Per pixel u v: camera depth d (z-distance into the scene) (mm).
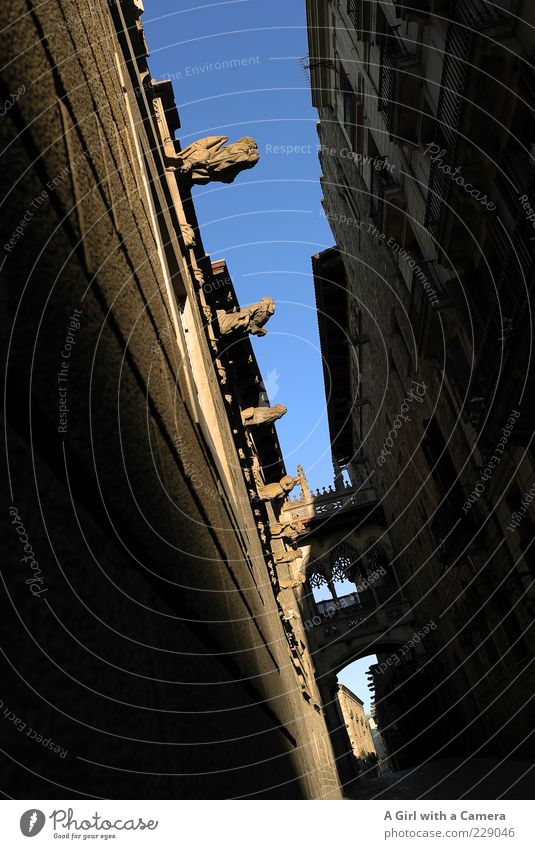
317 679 33938
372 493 37469
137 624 1792
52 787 1054
